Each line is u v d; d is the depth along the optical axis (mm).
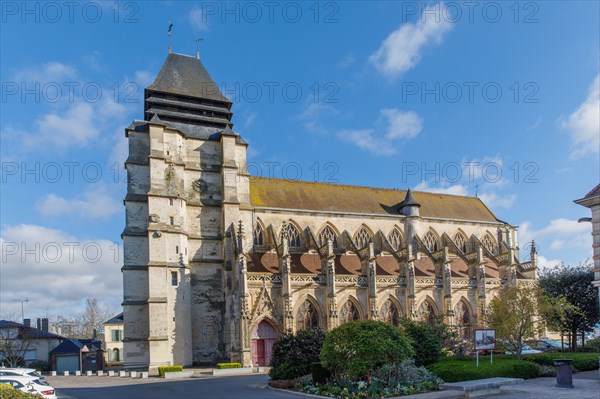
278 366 40656
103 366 85625
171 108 75125
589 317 60125
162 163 68000
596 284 36031
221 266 69750
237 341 61312
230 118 79250
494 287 75500
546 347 64562
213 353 66688
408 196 85188
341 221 79312
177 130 70625
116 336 108500
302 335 41625
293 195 80000
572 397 28812
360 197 85750
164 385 44562
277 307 63938
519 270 84250
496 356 48125
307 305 65312
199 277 68375
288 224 75875
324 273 66625
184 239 67625
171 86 76562
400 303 69562
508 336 49469
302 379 37469
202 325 67062
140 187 68688
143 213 67750
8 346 82750
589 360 42656
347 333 32812
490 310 61656
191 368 62656
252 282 63406
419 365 42562
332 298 64438
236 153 74688
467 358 45844
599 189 36500
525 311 49594
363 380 33750
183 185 69812
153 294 63031
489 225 91500
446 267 71125
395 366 34062
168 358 62281
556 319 54812
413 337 43656
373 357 31812
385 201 87375
